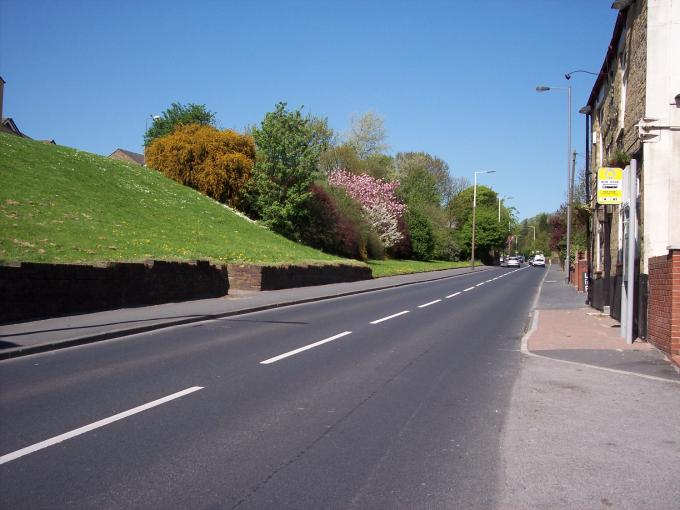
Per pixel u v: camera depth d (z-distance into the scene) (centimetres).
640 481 536
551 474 549
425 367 1044
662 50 1453
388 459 580
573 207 4219
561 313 2025
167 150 4484
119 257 2170
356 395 830
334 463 566
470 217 10181
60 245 2078
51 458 564
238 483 514
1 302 1426
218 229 3625
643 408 789
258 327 1564
